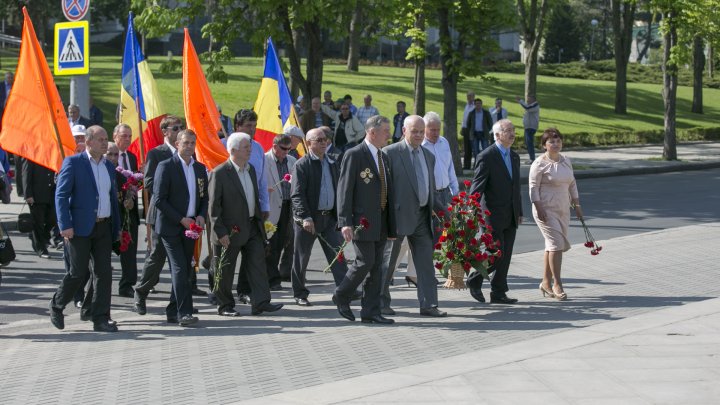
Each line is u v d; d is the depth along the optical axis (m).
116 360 8.95
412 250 10.88
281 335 9.94
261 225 11.05
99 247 10.16
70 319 11.00
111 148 12.33
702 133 46.66
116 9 52.03
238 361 8.85
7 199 14.76
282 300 12.04
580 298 11.83
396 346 9.41
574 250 15.41
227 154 12.87
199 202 10.70
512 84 53.81
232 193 10.76
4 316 11.17
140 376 8.34
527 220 19.41
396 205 10.50
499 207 11.48
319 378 8.24
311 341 9.65
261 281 11.03
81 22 16.80
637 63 70.88
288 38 22.70
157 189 10.48
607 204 22.28
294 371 8.48
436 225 11.70
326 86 44.22
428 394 7.46
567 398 7.30
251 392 7.81
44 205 15.20
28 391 7.93
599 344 9.05
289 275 13.21
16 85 11.60
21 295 12.44
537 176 11.69
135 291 11.23
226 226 10.77
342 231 10.38
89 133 10.08
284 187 12.77
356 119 23.72
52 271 14.12
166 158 11.32
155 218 10.83
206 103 12.86
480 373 8.05
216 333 10.09
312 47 23.02
